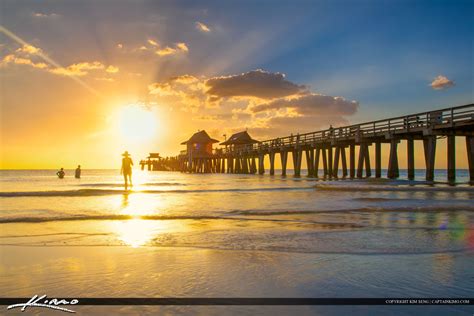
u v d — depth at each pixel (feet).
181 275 11.62
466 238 18.07
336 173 111.75
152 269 12.30
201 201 38.17
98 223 23.31
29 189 58.75
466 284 10.83
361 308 8.95
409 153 87.35
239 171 211.61
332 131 111.86
